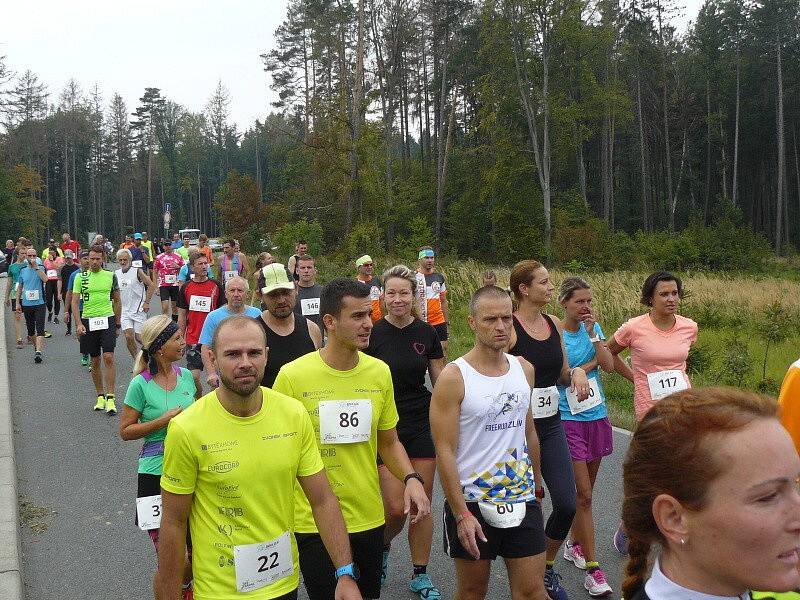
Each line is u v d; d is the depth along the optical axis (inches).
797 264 1828.2
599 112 1975.9
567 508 169.5
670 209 2373.3
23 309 568.4
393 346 195.6
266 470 115.3
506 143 1860.2
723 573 53.3
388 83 2087.8
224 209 1774.1
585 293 197.6
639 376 211.3
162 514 115.7
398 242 1856.5
